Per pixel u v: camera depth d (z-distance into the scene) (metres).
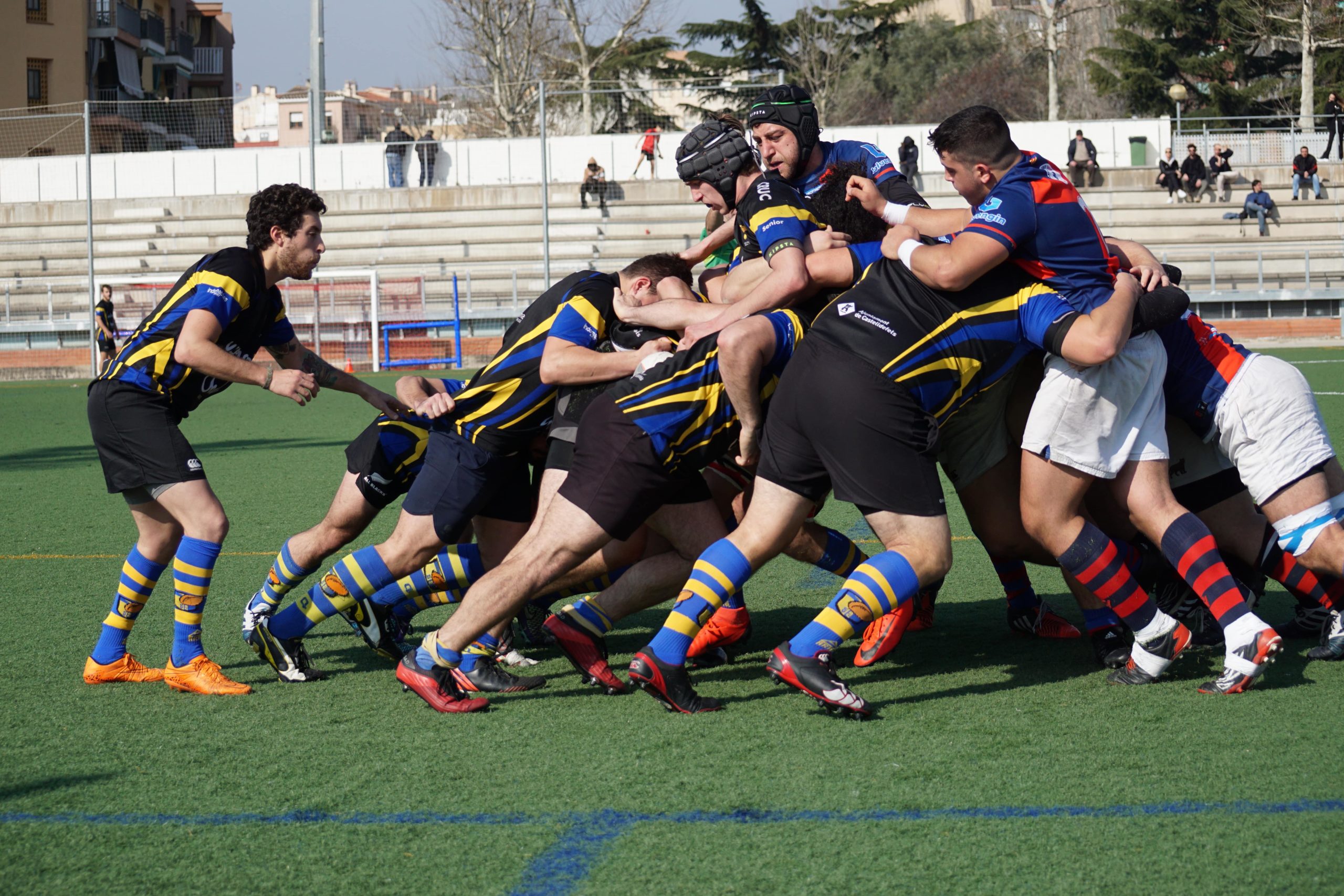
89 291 69.75
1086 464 10.11
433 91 179.38
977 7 190.12
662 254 11.23
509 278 81.19
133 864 7.38
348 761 9.13
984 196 10.36
